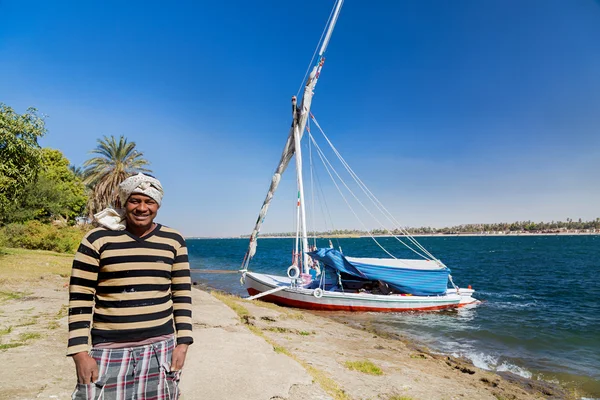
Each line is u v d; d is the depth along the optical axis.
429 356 9.20
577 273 33.25
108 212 2.12
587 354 10.04
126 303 2.00
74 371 4.72
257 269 39.22
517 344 11.00
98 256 1.99
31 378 4.41
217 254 76.50
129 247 2.04
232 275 32.81
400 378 6.83
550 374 8.48
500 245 108.44
